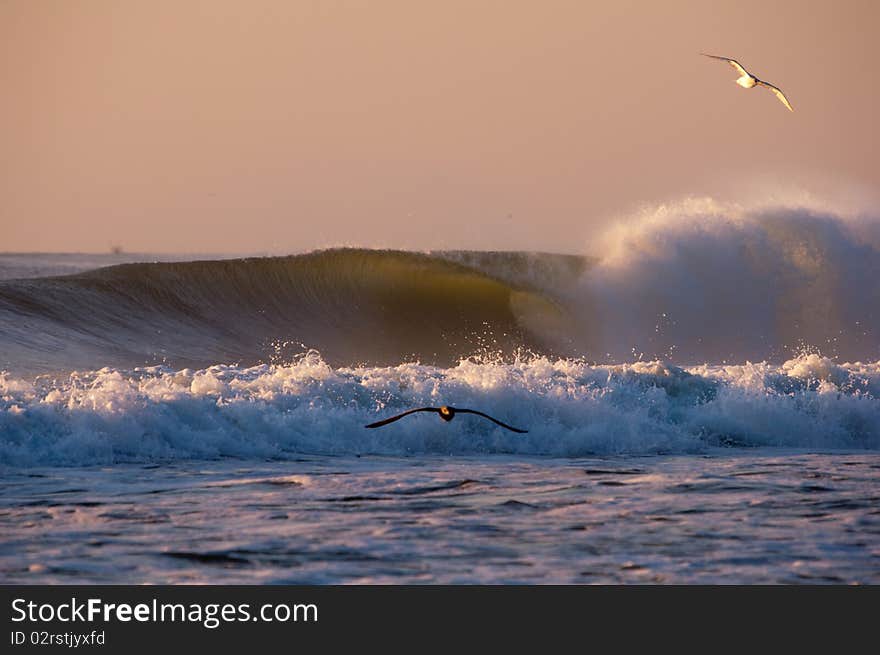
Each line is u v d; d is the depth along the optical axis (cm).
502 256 15525
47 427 5100
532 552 3322
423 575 3092
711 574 3120
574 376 6756
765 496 4256
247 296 13662
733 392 6656
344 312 14088
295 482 4516
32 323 11469
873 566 3198
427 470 4903
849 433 6381
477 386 6119
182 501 4059
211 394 5834
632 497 4228
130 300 12775
